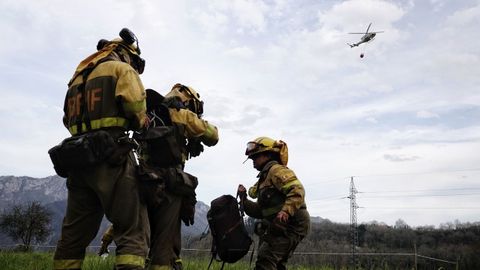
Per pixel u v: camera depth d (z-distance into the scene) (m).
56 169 3.60
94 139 3.38
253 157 5.59
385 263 9.92
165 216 4.23
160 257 4.21
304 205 5.32
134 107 3.49
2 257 7.48
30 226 55.47
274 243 5.03
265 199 5.25
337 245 39.19
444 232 47.00
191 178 4.38
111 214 3.51
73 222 3.73
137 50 4.13
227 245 4.99
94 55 3.79
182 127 4.52
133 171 3.61
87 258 6.60
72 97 3.69
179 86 5.18
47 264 6.89
